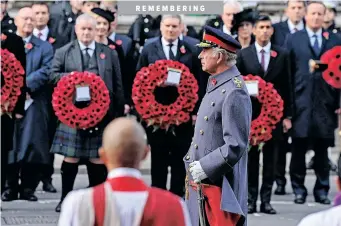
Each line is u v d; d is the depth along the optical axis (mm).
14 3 60750
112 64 42438
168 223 18578
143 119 42500
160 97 42500
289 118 43844
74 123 41062
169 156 43312
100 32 44875
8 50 41844
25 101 44875
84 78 41281
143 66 43094
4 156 43594
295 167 46906
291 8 49906
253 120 42656
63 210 18516
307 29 46469
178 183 43344
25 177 45844
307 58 46156
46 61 45125
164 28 43062
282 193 49906
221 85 28656
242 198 28812
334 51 44812
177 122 42312
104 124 41781
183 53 43156
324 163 47094
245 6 55469
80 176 55000
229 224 28266
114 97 42469
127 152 18594
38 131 45500
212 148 28469
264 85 42719
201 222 28344
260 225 40938
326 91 46312
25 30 44812
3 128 42594
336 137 59844
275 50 43500
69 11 51594
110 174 18719
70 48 42219
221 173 27891
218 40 28672
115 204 18469
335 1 52312
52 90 43750
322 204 46969
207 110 28672
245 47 44031
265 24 43094
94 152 41469
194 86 42438
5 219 41031
